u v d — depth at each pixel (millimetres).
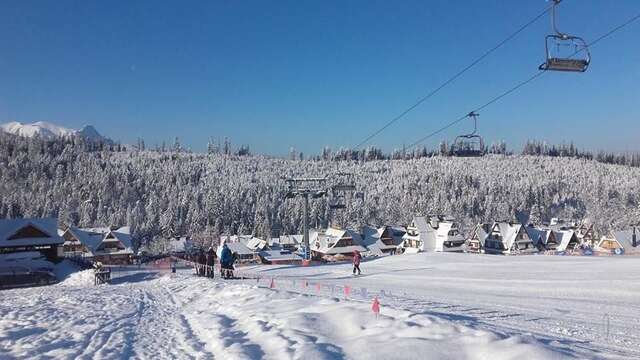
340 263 39531
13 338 12227
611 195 161250
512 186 171625
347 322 10039
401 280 24281
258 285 21625
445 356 7160
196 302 18641
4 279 43188
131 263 74188
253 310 13555
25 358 9875
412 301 15930
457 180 174000
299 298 14898
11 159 167625
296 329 9797
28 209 124875
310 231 90500
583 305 14992
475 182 180875
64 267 54906
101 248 79062
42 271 49000
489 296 17500
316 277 27984
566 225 118812
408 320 9562
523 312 13703
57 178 151500
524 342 7484
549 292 18188
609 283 19531
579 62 15586
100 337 11930
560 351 7129
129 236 82688
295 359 7457
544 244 84938
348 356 7523
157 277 38906
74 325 14203
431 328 8648
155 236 111750
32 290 30906
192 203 130000
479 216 146125
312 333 9367
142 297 22203
